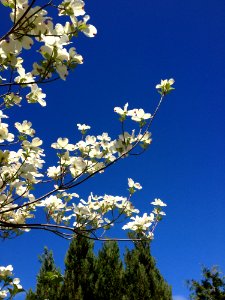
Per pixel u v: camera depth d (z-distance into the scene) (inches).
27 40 75.4
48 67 75.5
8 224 97.4
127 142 111.7
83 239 366.0
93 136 118.7
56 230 106.8
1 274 121.8
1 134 100.4
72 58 77.8
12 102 107.2
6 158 92.7
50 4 75.0
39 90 108.5
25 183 108.1
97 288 359.6
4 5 73.7
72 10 76.4
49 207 129.1
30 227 101.0
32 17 74.2
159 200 139.6
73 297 344.5
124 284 378.3
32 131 111.8
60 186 103.4
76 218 127.3
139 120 111.3
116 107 111.8
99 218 129.9
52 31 75.5
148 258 400.5
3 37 73.0
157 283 382.9
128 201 130.6
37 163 114.7
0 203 110.3
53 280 121.9
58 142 112.3
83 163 112.1
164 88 109.8
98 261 383.2
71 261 373.1
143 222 134.4
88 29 78.0
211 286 531.8
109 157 116.6
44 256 365.4
